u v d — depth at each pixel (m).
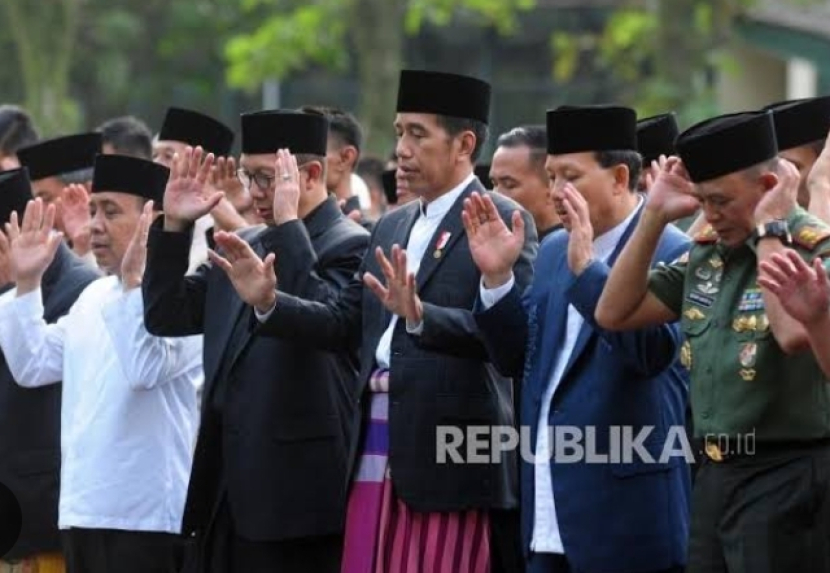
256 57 46.31
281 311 14.62
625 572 13.76
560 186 14.23
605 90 61.91
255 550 15.41
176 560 16.16
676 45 38.81
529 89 62.22
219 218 16.53
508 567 14.81
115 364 16.12
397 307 14.15
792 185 12.41
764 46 38.44
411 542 14.73
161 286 15.48
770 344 12.38
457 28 61.84
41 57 45.47
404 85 15.00
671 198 12.92
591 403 13.84
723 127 12.48
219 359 15.44
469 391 14.62
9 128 21.05
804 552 12.41
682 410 14.15
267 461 15.24
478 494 14.62
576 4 61.47
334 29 45.69
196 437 16.28
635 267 13.05
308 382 15.35
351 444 15.02
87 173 18.92
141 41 62.47
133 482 16.05
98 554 16.14
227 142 18.75
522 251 14.73
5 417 16.91
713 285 12.75
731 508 12.56
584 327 13.89
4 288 17.75
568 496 13.89
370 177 23.30
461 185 15.03
